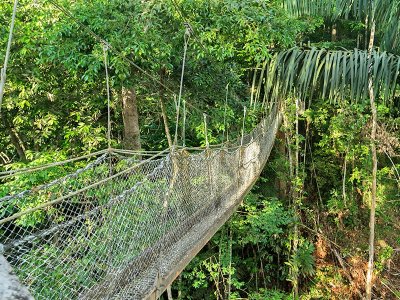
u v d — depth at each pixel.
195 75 5.80
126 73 4.48
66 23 4.24
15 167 4.50
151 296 1.94
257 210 7.08
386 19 3.88
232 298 6.38
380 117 7.04
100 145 5.53
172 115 6.17
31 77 5.08
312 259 7.14
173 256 2.43
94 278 1.66
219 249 6.54
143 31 4.32
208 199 3.24
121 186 2.34
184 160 2.74
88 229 1.66
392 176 8.19
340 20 6.90
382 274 7.31
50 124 5.44
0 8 4.49
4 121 5.90
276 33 4.74
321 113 7.63
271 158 8.12
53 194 2.30
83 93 5.81
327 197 8.52
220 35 4.93
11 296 0.60
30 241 1.40
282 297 7.05
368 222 7.79
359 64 3.52
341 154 8.34
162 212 2.32
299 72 3.64
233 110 6.30
